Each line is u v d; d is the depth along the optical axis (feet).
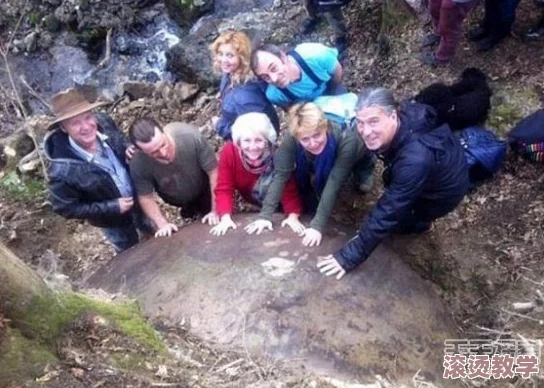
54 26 30.58
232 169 14.74
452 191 13.93
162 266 13.70
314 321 12.29
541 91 19.35
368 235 12.94
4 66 30.27
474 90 18.89
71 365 10.24
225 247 13.66
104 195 15.25
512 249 16.85
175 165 15.02
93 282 14.46
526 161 18.29
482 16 21.42
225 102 15.31
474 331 15.33
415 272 15.19
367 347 12.24
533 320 15.26
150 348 11.07
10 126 27.71
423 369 12.53
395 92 21.21
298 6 27.02
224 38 15.11
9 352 9.91
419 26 22.27
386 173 13.41
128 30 30.04
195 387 10.64
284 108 14.98
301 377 11.42
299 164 14.26
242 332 12.09
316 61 14.57
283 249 13.50
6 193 22.21
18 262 10.64
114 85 28.84
